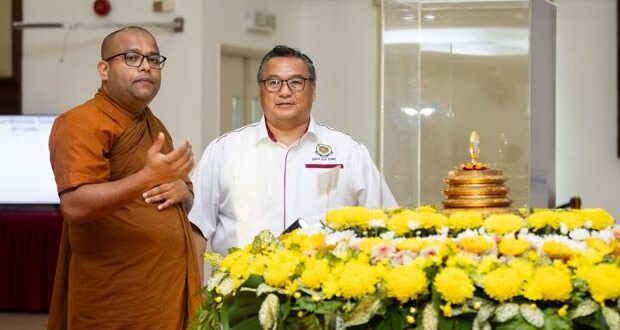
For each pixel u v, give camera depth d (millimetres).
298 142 4043
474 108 4488
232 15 8617
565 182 7984
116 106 3771
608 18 8023
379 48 9234
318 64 9531
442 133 4473
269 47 9141
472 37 4473
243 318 2797
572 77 8031
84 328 3812
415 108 4438
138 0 8344
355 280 2604
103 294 3770
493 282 2521
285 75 3953
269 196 4031
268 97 3975
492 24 4484
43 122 7938
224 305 2811
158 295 3781
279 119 3984
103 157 3693
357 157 4117
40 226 7746
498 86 4516
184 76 8242
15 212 7855
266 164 4047
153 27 8297
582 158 8023
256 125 4113
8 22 8656
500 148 4531
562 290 2508
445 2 4449
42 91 8609
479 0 4465
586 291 2557
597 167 8023
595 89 8031
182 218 3871
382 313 2598
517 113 4547
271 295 2688
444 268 2605
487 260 2617
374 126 9297
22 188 7930
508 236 2818
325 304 2643
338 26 9430
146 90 3742
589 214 3137
